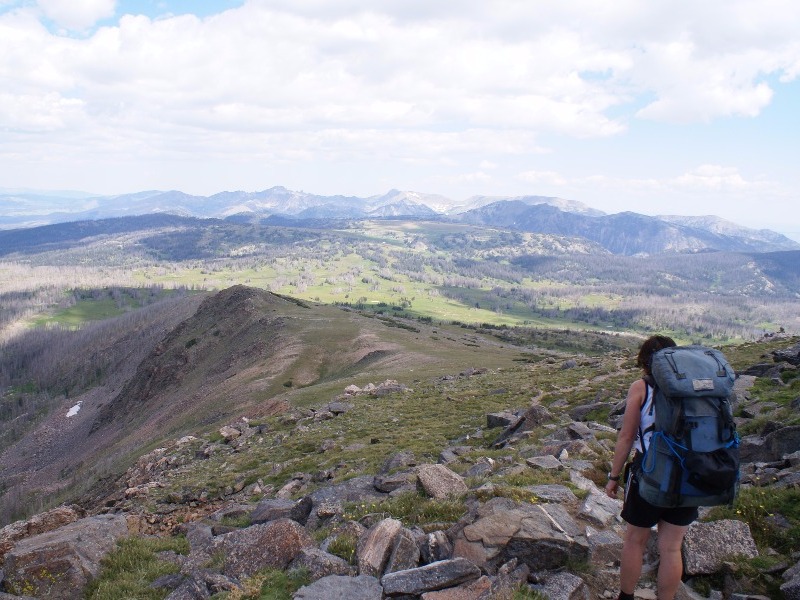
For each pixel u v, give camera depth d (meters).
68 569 10.97
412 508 12.23
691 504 5.79
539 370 54.78
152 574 11.26
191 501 27.34
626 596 6.73
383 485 16.11
